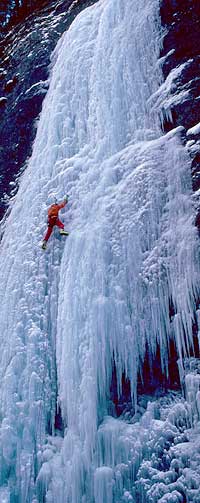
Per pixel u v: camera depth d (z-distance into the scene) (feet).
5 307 28.30
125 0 33.94
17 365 24.79
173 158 24.50
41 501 21.03
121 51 31.71
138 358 21.99
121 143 28.68
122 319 22.38
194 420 19.35
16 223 32.73
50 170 32.22
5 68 47.44
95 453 20.57
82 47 35.94
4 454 22.36
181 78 27.32
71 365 22.49
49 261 27.50
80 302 23.72
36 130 38.19
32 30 48.03
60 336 23.93
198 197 22.71
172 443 19.60
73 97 33.83
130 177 25.77
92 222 26.20
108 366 22.25
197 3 29.58
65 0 48.49
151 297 22.12
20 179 36.78
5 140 40.83
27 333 25.72
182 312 21.12
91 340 22.31
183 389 20.52
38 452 22.08
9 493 21.56
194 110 25.66
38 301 26.63
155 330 21.83
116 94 30.25
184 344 20.95
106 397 22.26
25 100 40.60
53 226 27.48
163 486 18.80
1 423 23.61
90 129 31.30
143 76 29.86
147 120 28.07
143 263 23.02
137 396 22.25
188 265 21.44
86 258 24.72
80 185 28.89
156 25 30.71
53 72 39.45
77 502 19.98
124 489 19.80
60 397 22.62
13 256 30.66
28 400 23.52
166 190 24.04
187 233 22.09
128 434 20.48
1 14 61.21
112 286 23.24
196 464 18.48
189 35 28.84
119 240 24.23
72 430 21.44
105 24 34.27
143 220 23.90
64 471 20.88
